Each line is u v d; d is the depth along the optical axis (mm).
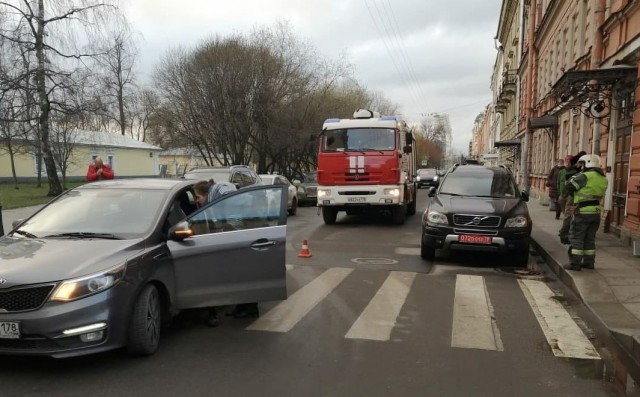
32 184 42000
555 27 21875
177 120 30516
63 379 4090
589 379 4156
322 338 5105
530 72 28000
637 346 4680
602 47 12445
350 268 8734
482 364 4449
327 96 33062
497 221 8805
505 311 6145
